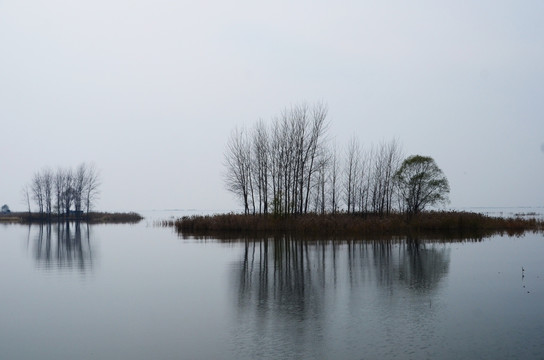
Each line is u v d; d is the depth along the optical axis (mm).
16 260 29922
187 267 25938
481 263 26031
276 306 16469
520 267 24562
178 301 17438
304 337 12820
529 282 20484
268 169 55656
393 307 16141
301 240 40625
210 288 19844
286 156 53531
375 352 11539
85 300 17781
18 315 15680
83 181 101688
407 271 23594
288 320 14594
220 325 14148
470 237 42188
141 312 15875
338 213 59156
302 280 21469
